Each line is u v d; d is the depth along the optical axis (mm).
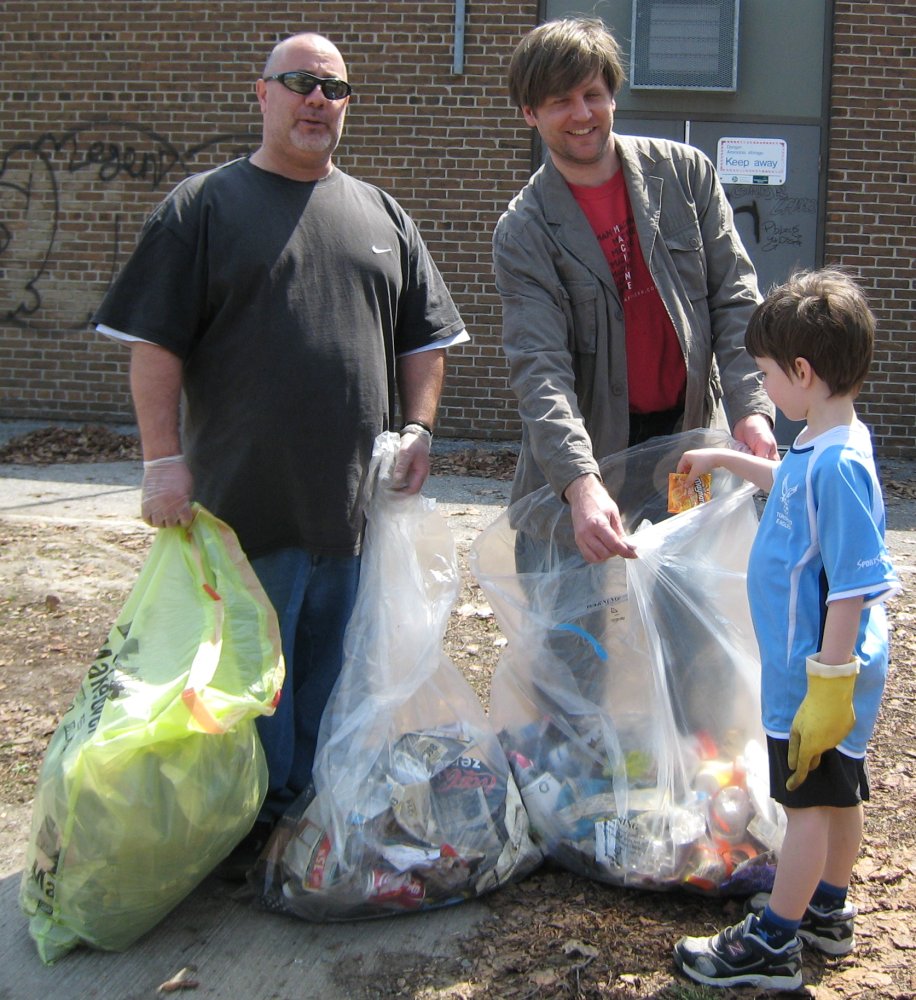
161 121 9102
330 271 2881
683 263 2961
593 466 2686
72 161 9234
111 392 9453
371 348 2951
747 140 8617
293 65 2807
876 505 2283
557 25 2814
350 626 2861
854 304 2305
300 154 2855
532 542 3020
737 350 2961
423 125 8820
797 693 2326
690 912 2691
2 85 9211
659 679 2734
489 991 2428
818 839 2336
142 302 2770
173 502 2770
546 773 2900
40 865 2566
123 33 9039
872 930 2650
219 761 2531
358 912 2652
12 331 9484
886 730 3746
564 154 2879
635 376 3016
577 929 2625
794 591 2328
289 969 2516
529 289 2920
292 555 2986
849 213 8641
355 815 2656
